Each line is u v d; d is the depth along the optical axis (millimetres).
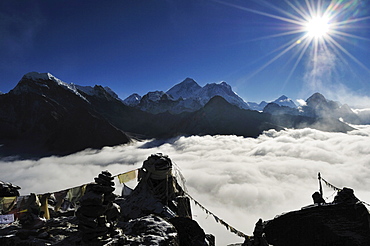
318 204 14961
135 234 10586
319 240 13695
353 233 13055
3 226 10945
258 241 12430
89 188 9766
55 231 10797
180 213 17312
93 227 9117
